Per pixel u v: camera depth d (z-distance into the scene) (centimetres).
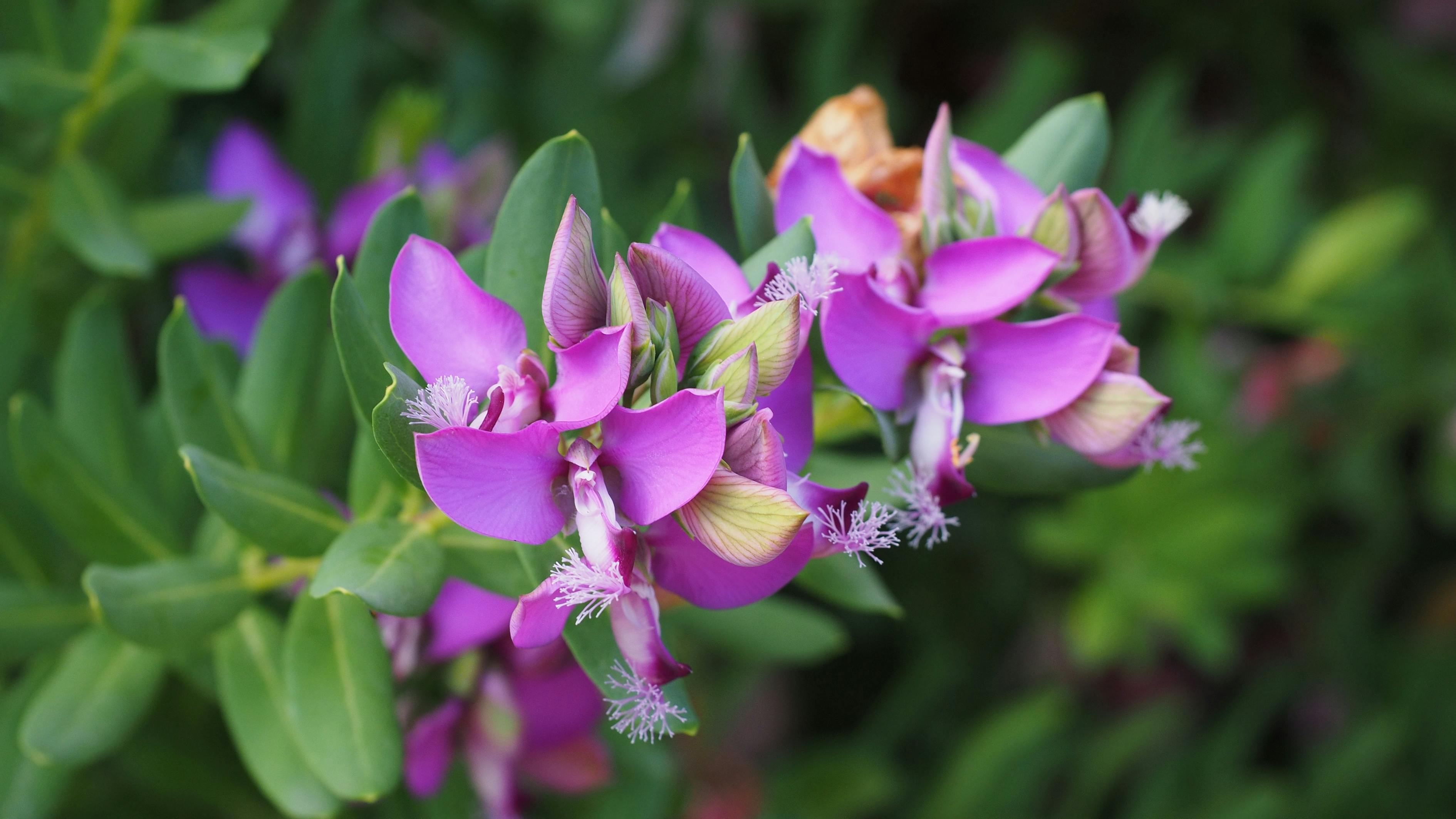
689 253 29
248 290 38
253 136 39
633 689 28
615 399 27
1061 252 30
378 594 28
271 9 35
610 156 45
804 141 31
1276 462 44
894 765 46
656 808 36
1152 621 46
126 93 35
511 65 44
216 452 31
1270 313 42
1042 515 44
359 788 30
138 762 35
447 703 32
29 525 34
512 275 29
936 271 30
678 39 46
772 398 29
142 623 31
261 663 32
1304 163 43
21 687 33
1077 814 44
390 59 44
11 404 33
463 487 27
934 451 30
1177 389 42
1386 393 46
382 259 30
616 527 27
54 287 38
